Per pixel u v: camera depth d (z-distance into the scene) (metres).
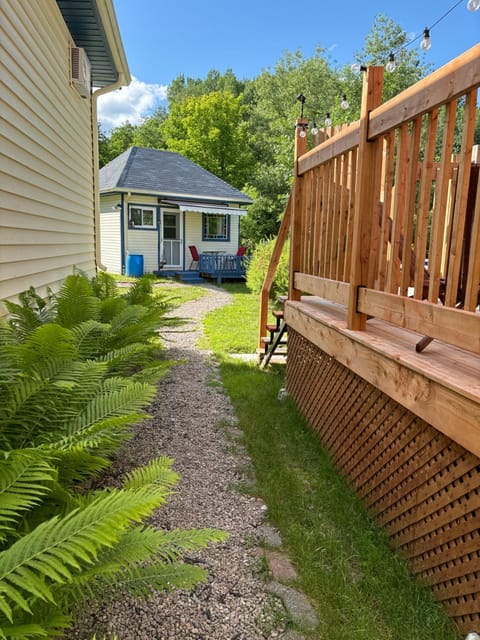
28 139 3.61
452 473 1.61
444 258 3.17
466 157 1.47
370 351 2.11
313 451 2.86
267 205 19.52
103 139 31.81
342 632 1.50
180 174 14.60
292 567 1.82
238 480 2.51
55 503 1.57
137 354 3.36
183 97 36.03
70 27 4.97
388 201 2.09
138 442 2.96
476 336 1.39
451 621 1.57
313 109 19.38
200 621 1.53
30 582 0.93
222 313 8.03
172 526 2.06
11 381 1.94
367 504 2.24
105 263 13.99
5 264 3.13
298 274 3.48
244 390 3.97
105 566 1.18
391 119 1.93
